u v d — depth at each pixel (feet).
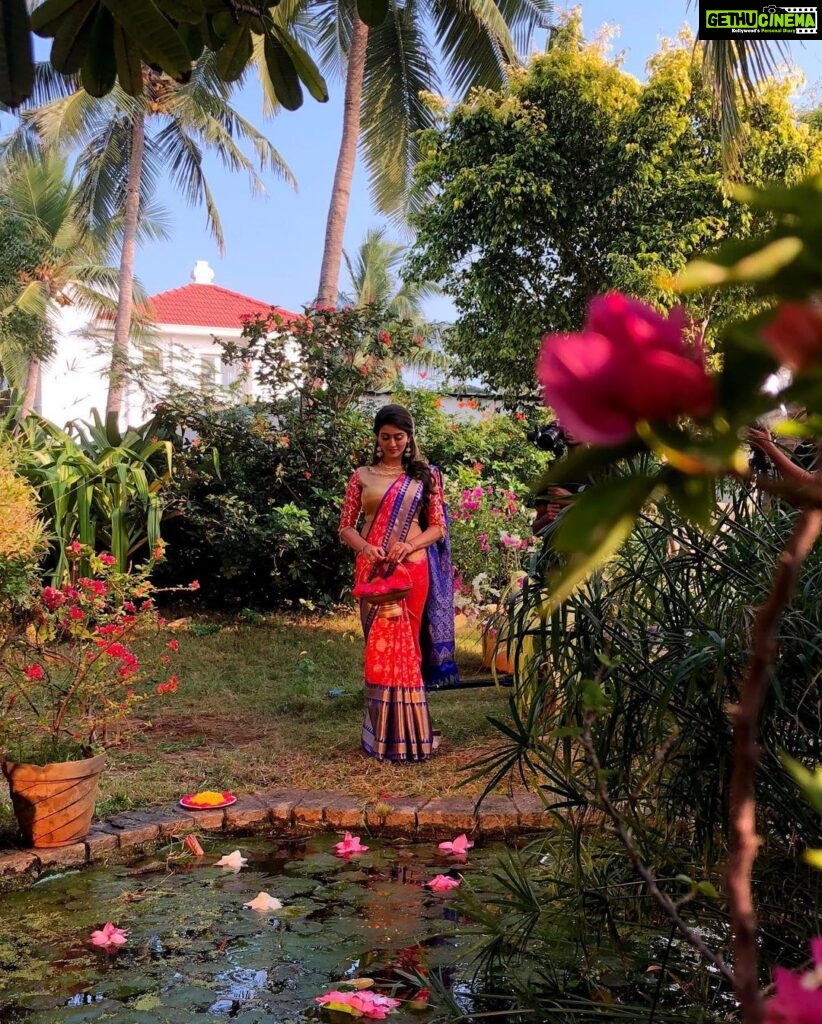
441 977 7.09
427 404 29.84
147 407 26.66
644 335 1.07
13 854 9.65
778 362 1.03
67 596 10.84
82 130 52.65
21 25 5.74
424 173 35.86
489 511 22.15
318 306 32.17
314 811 11.07
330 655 20.85
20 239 47.65
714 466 1.01
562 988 6.40
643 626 6.41
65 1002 6.77
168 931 8.05
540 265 35.14
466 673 19.11
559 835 7.65
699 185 32.81
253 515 24.66
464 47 39.24
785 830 5.84
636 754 6.32
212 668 19.21
